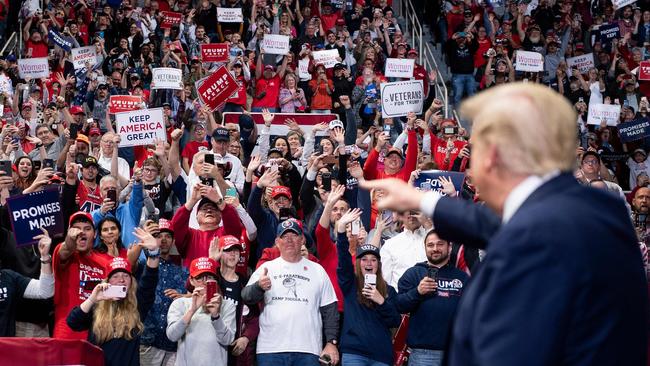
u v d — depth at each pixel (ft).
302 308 23.21
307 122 42.70
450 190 27.91
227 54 52.08
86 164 30.76
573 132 6.10
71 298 23.17
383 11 67.41
